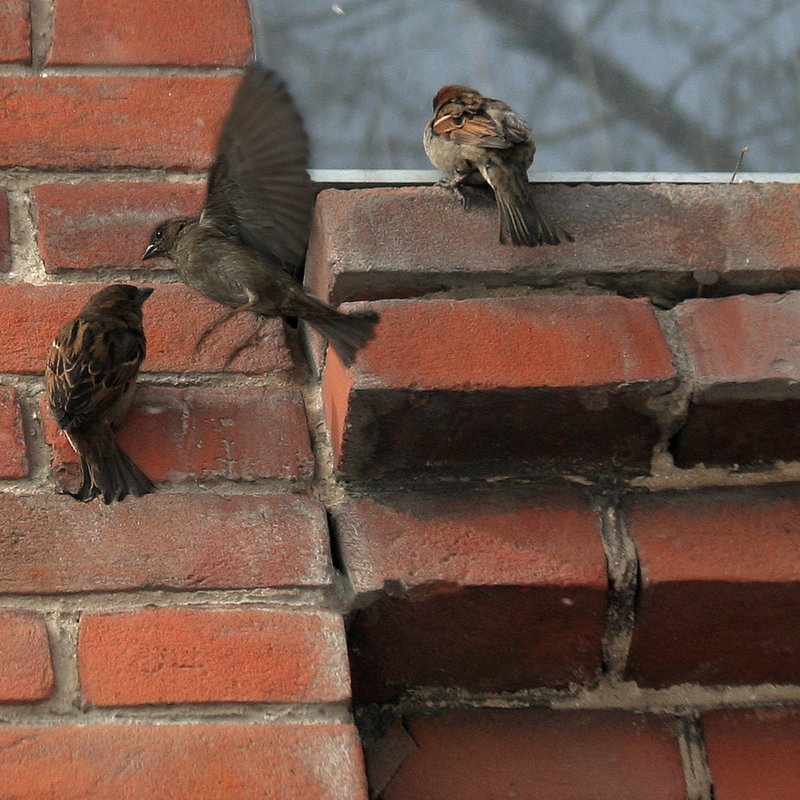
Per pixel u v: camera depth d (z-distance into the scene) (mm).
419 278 5129
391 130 6066
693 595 4922
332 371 5133
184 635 4613
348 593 4844
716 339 5059
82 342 5000
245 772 4355
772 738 5082
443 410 4922
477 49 6332
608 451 5137
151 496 4969
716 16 6516
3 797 4219
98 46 5961
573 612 4949
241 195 4957
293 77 6152
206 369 5352
